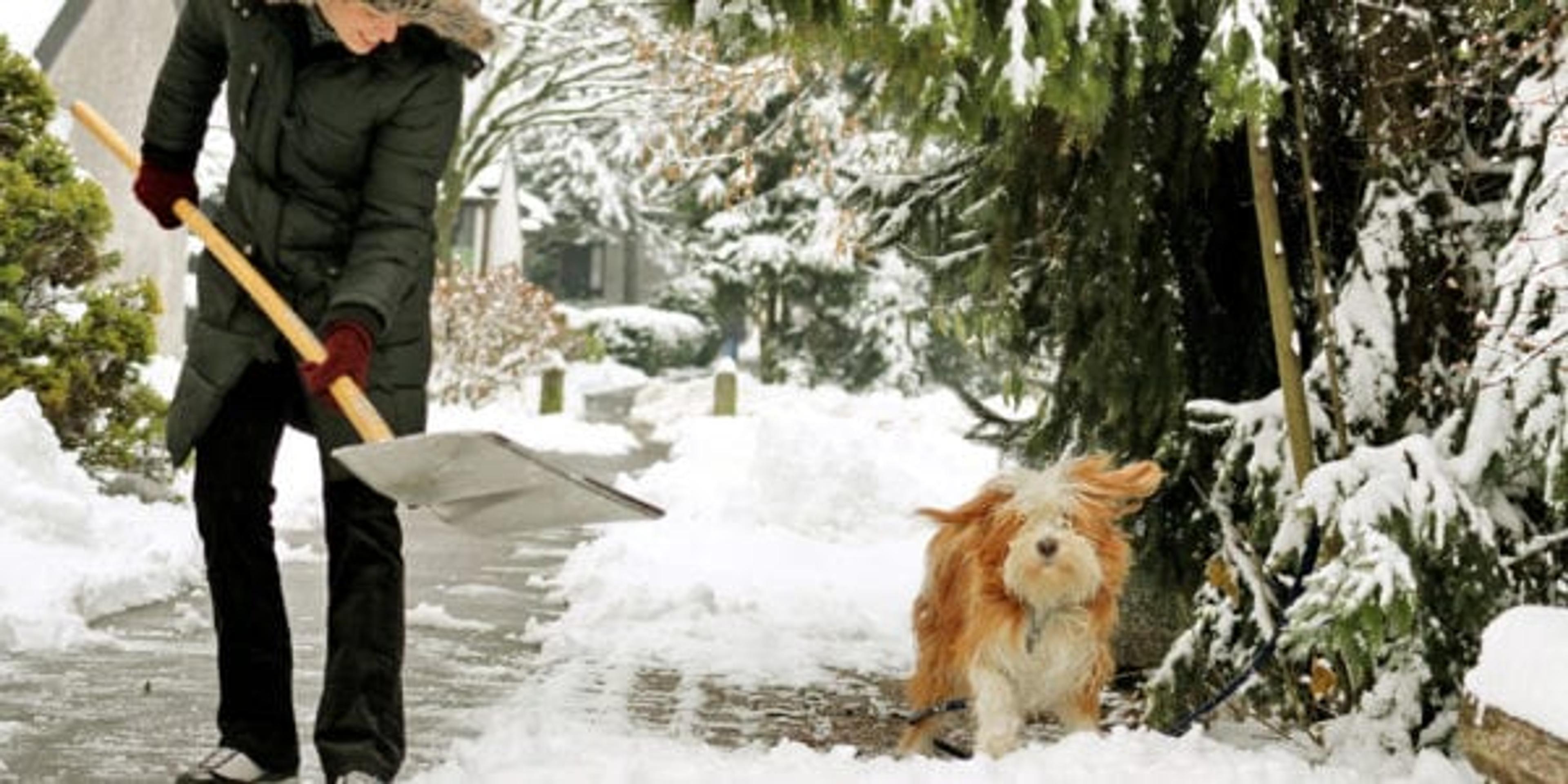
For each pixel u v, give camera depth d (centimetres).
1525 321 575
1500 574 619
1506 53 621
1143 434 818
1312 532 655
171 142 538
